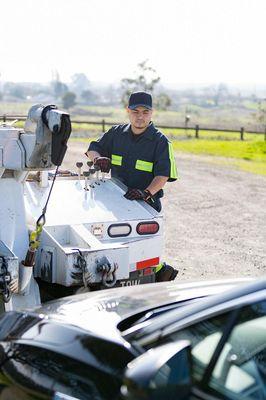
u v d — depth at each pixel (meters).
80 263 6.76
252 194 22.39
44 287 7.13
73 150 35.75
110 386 4.32
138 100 8.47
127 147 8.71
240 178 26.62
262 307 4.23
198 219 17.83
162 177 8.43
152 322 4.58
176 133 55.25
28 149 6.43
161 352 3.58
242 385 4.14
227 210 19.27
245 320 4.17
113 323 4.75
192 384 3.94
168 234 15.87
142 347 4.40
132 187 8.73
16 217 6.68
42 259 6.94
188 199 21.12
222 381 4.07
